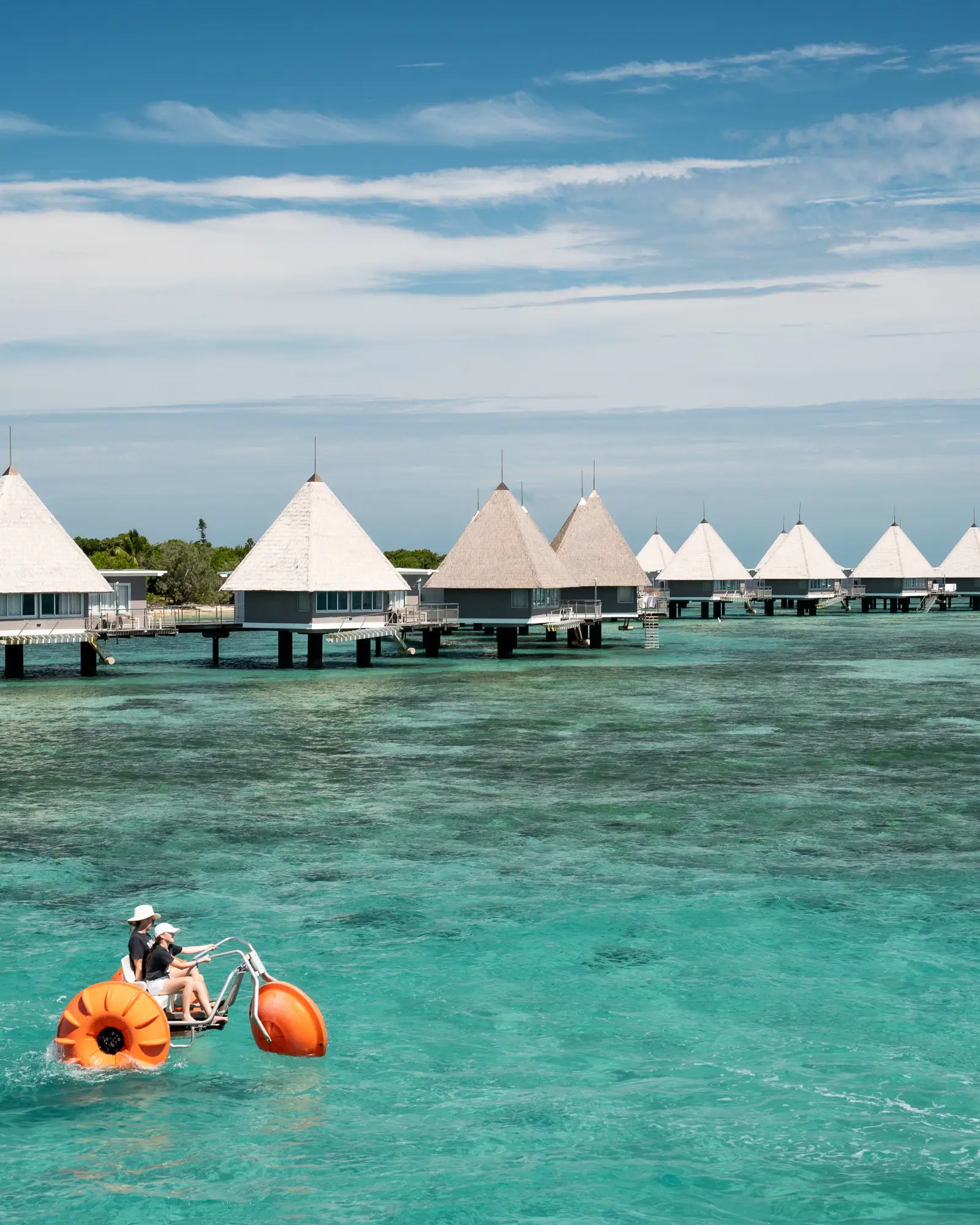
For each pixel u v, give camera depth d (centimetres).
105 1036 1572
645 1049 1631
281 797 3278
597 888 2373
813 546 14588
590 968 1923
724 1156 1355
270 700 5525
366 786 3438
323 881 2427
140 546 14600
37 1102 1480
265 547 7038
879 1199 1266
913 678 6625
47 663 7619
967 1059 1591
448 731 4509
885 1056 1602
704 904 2262
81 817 3030
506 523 7919
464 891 2358
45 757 3928
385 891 2356
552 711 5125
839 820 2981
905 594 14912
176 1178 1306
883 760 3872
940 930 2108
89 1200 1265
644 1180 1305
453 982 1864
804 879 2438
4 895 2328
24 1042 1641
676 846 2719
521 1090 1516
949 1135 1396
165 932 1662
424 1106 1477
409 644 9462
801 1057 1602
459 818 3009
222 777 3584
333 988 1842
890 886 2384
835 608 16188
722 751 4056
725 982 1864
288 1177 1309
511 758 3919
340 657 8231
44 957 1964
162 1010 1591
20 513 6284
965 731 4541
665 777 3575
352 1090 1516
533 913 2208
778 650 8775
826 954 1988
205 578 12706
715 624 12638
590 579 8994
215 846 2725
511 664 7538
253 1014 1620
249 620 7081
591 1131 1411
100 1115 1448
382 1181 1302
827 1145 1375
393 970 1916
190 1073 1563
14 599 6181
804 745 4181
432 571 9650
